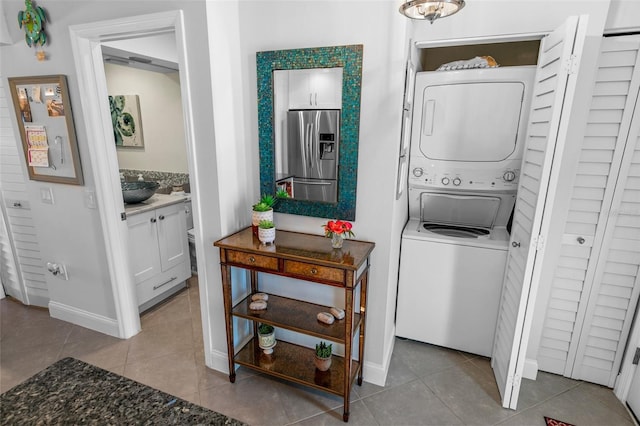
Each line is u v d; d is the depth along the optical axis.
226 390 2.05
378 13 1.65
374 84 1.73
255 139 2.06
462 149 2.33
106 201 2.28
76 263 2.55
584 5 1.71
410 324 2.48
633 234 1.84
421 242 2.31
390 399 1.99
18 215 2.72
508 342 1.93
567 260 1.99
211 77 1.75
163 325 2.72
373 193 1.86
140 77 3.75
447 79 2.24
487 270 2.21
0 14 2.17
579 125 1.79
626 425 1.83
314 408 1.92
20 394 0.90
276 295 2.26
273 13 1.84
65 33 2.05
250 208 2.20
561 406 1.95
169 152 3.84
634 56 1.68
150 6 1.80
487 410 1.92
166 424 0.82
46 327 2.67
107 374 0.97
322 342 2.07
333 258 1.67
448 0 1.21
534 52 2.51
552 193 1.57
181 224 3.21
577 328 2.06
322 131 1.87
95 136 2.17
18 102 2.31
